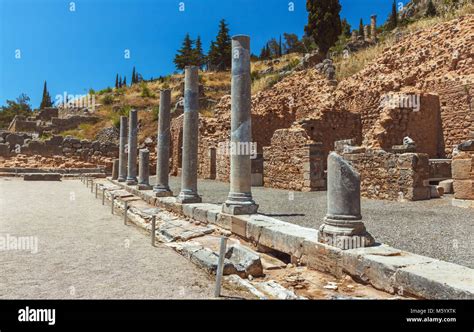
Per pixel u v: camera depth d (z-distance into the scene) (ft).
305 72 110.73
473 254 21.56
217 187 78.74
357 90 88.38
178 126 129.29
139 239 31.65
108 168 137.49
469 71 72.84
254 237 27.91
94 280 19.52
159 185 55.06
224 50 263.70
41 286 18.34
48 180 111.04
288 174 69.92
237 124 34.58
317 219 35.32
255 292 17.95
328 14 151.53
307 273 20.85
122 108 190.49
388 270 16.61
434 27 88.33
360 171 54.39
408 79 81.61
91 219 42.11
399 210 40.11
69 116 181.06
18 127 183.93
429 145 72.90
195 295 17.57
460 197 42.09
